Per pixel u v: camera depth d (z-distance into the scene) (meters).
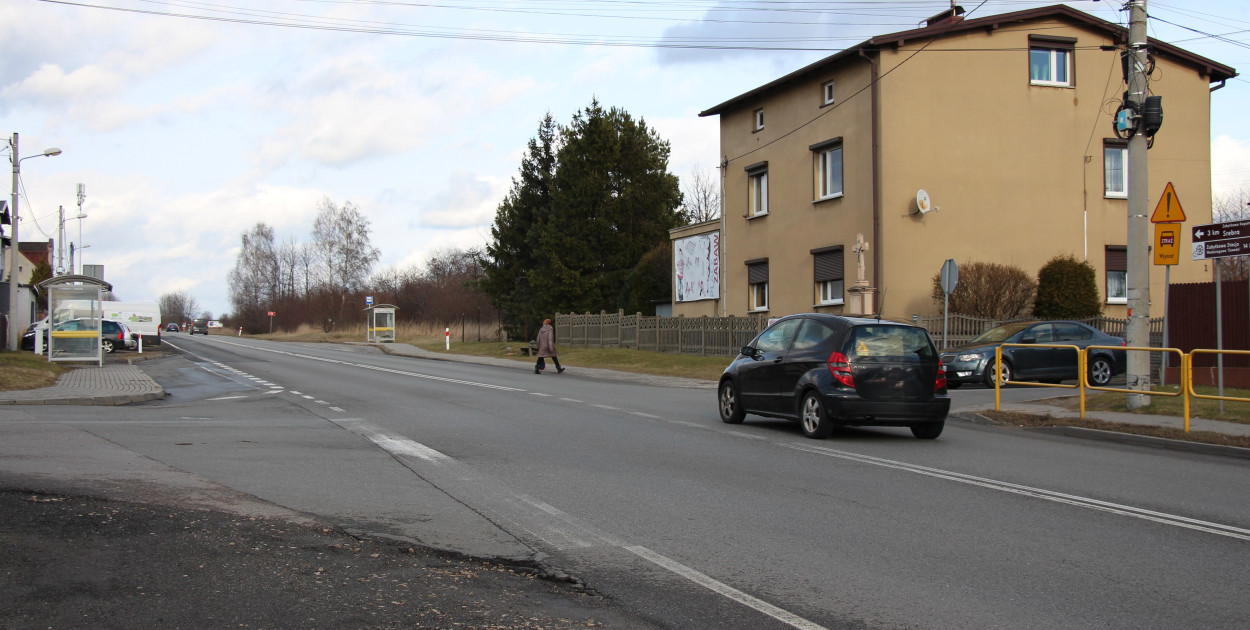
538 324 48.16
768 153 30.08
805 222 28.19
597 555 6.02
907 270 24.89
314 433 12.18
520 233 51.09
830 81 27.22
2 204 45.16
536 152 51.66
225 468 9.06
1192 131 27.97
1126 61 14.51
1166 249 13.95
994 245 25.66
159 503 6.96
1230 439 11.20
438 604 4.93
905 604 5.07
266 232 100.31
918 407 11.59
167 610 4.64
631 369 27.42
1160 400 14.53
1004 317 23.78
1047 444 11.73
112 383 20.36
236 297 103.88
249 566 5.45
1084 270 24.03
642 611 4.93
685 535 6.57
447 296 65.12
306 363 32.38
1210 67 27.91
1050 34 26.20
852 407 11.43
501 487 8.31
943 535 6.62
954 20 25.84
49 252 79.25
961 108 25.50
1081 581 5.52
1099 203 26.73
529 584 5.39
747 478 8.85
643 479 8.76
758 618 4.83
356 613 4.71
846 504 7.66
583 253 44.78
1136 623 4.79
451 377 24.48
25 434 11.31
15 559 5.36
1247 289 16.34
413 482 8.52
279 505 7.24
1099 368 19.61
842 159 26.55
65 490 7.25
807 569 5.74
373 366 30.36
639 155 48.31
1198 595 5.26
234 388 20.72
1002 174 25.78
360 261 82.94
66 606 4.64
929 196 25.14
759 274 30.67
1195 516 7.33
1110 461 10.26
